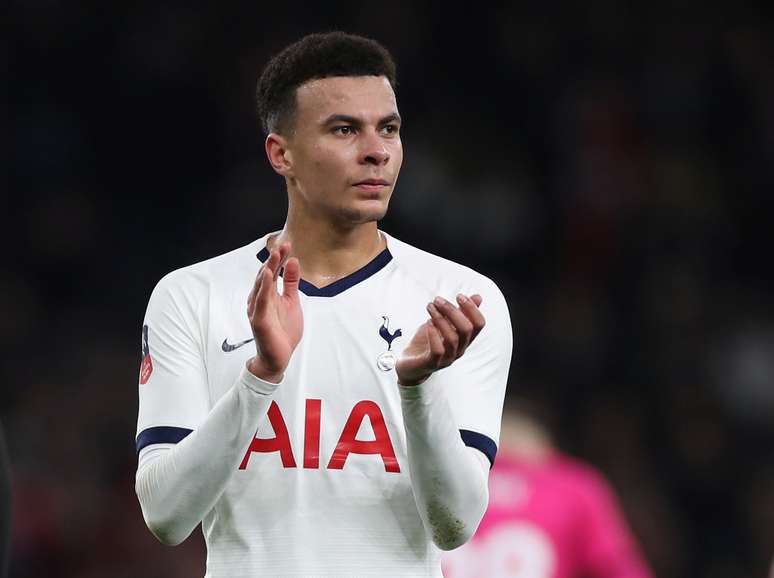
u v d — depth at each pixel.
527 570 19.75
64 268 40.50
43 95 43.34
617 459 34.34
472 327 11.49
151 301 13.34
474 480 12.20
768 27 46.91
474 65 45.31
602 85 45.28
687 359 39.31
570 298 40.75
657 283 41.22
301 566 12.44
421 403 11.79
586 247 42.22
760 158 44.69
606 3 46.62
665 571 32.62
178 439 12.69
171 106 43.47
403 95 44.25
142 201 42.59
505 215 42.00
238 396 11.88
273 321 11.71
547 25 46.28
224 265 13.31
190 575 29.06
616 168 43.62
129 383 35.31
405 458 12.59
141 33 44.12
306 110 12.70
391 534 12.55
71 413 33.56
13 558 29.44
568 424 35.81
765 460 37.91
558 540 19.88
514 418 20.59
